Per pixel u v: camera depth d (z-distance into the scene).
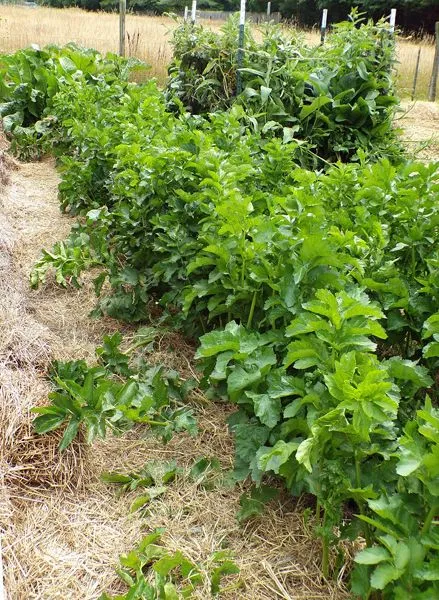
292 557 2.52
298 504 2.73
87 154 5.46
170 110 6.94
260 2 36.34
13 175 6.92
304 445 2.12
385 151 6.48
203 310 3.73
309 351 2.36
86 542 2.58
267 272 2.89
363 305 2.31
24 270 4.68
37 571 2.42
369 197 3.46
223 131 4.42
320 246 2.65
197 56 6.67
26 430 2.82
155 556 2.46
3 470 2.72
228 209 2.98
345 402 2.08
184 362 3.73
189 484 2.88
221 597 2.35
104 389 2.86
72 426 2.79
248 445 2.63
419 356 3.24
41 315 4.12
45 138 7.70
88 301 4.37
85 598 2.34
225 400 3.19
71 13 27.02
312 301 2.44
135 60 9.32
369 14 31.03
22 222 5.58
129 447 3.08
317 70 6.43
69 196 5.62
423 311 3.04
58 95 7.20
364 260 3.09
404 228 3.34
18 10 26.34
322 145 6.39
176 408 3.32
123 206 4.06
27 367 3.18
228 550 2.52
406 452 1.90
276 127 5.62
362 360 2.36
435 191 3.32
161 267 3.70
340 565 2.42
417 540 1.91
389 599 2.01
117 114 5.16
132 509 2.72
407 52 19.53
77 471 2.86
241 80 6.58
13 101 8.52
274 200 3.23
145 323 4.09
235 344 2.64
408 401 2.76
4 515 2.57
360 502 2.27
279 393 2.44
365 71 6.30
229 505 2.77
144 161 3.87
